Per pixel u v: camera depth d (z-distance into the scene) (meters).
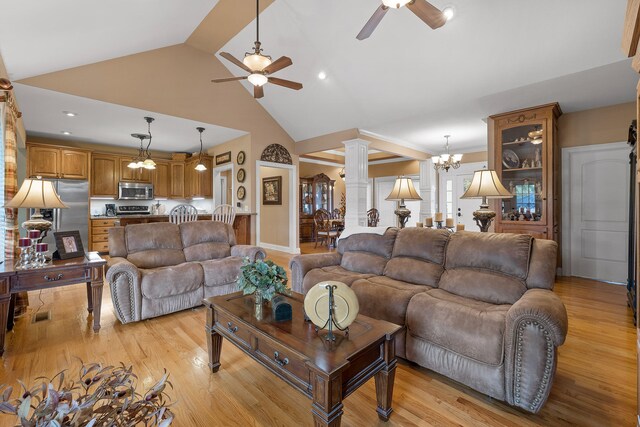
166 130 5.78
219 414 1.60
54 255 2.71
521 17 3.01
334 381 1.26
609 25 2.81
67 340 2.42
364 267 2.87
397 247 2.77
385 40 3.75
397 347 2.08
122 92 4.35
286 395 1.77
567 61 3.24
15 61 3.12
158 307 2.87
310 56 4.46
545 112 4.15
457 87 4.03
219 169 7.12
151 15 3.41
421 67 3.92
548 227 4.11
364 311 2.28
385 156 8.23
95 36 3.33
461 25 3.27
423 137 6.31
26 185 2.48
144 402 0.82
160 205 7.41
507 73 3.60
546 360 1.50
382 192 9.31
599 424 1.52
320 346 1.41
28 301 3.20
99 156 6.46
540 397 1.52
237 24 4.24
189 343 2.39
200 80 5.18
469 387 1.83
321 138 6.35
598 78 3.44
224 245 3.84
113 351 2.25
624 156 4.12
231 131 5.89
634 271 2.94
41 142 6.08
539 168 4.22
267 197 7.77
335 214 9.29
